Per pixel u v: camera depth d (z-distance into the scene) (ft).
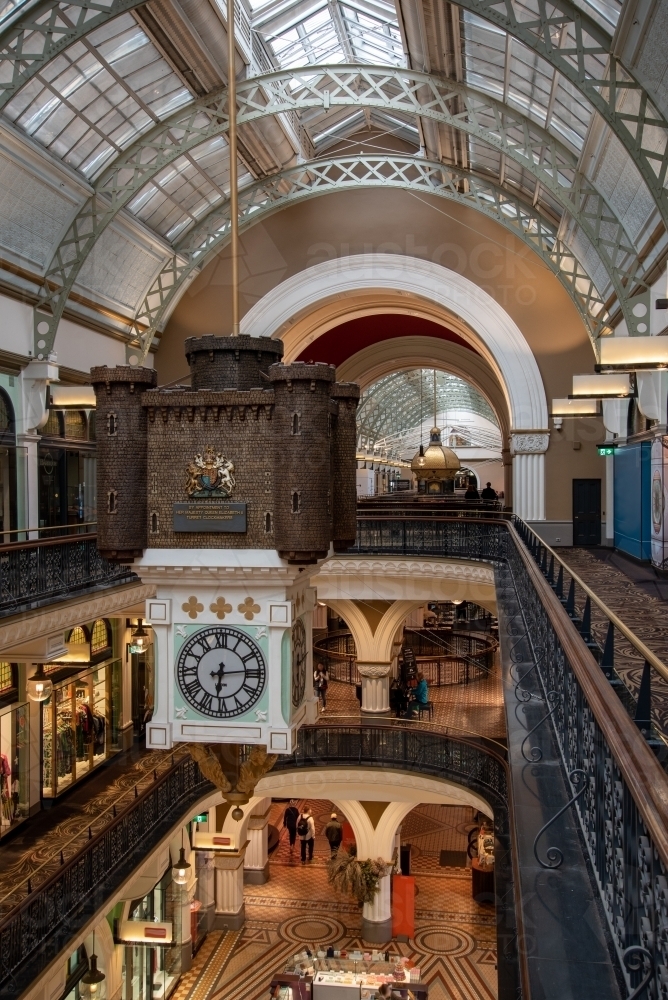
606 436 43.29
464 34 35.99
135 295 46.55
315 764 47.98
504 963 18.79
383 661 52.29
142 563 14.46
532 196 49.75
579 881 10.13
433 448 77.87
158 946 37.55
